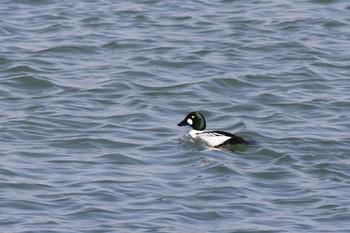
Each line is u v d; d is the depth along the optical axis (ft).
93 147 88.53
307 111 101.71
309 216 73.36
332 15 137.39
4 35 126.52
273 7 141.18
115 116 98.53
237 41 126.41
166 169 82.69
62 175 80.18
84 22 132.57
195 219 72.08
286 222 71.97
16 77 108.78
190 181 79.71
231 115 99.96
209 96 106.52
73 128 94.38
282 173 82.12
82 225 70.03
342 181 80.59
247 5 142.20
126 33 128.67
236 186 78.69
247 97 106.01
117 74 112.16
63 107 100.78
